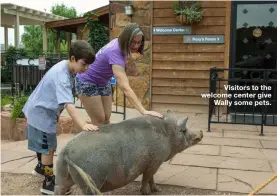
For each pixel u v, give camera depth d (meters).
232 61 7.90
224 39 7.84
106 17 13.56
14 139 6.98
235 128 6.79
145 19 8.20
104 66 3.78
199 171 4.49
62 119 6.44
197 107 8.13
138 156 3.28
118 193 3.86
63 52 17.23
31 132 3.70
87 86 3.95
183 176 4.32
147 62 8.27
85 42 3.38
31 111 3.66
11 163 4.87
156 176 4.32
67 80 3.35
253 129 6.74
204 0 7.85
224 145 5.64
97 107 4.04
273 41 7.78
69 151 3.05
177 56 8.11
